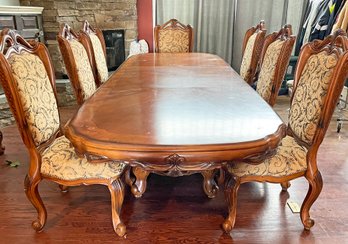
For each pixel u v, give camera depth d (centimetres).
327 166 250
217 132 126
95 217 190
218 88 200
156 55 345
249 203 202
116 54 488
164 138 120
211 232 176
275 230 177
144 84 210
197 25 485
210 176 204
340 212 192
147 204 203
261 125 135
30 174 163
